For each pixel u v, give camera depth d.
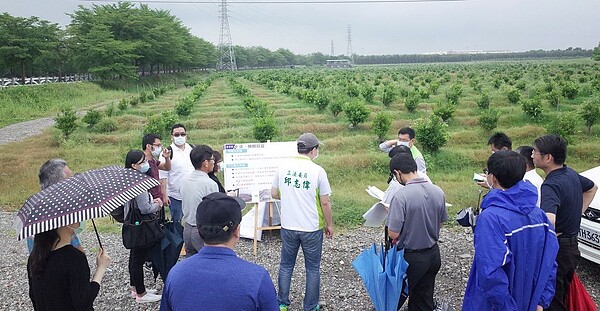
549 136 3.57
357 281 5.34
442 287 5.11
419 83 43.09
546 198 3.46
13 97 32.16
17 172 12.00
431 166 12.29
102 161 13.95
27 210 2.67
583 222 5.04
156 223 4.54
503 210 2.86
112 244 6.83
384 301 3.92
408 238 3.91
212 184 4.53
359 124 18.73
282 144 6.70
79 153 14.79
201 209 2.28
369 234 6.98
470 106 23.77
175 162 6.06
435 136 13.33
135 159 4.71
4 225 7.97
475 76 50.59
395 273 3.85
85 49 50.16
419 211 3.84
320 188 4.35
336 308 4.71
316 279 4.49
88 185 2.85
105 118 21.06
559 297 3.59
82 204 2.68
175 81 69.44
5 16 40.31
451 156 13.11
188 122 19.70
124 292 5.16
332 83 44.53
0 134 20.48
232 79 56.25
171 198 6.13
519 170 2.89
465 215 3.85
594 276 5.31
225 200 2.30
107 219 8.18
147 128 17.34
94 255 6.36
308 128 18.06
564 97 24.86
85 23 53.78
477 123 18.59
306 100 26.03
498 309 2.80
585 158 13.18
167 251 4.68
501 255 2.75
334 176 11.48
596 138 15.65
